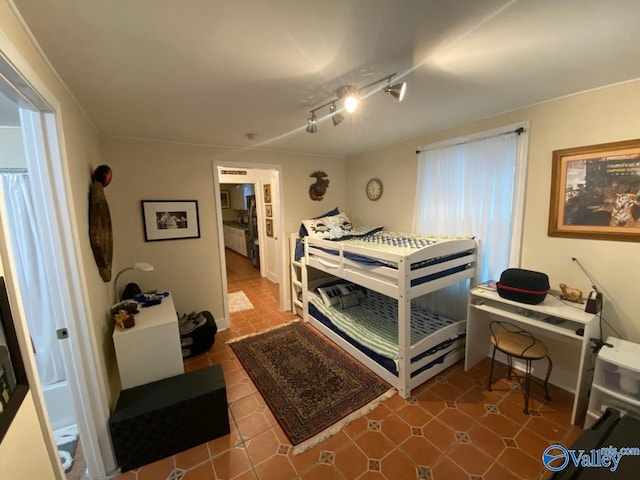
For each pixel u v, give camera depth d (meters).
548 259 2.23
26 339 0.91
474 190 2.59
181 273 3.27
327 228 3.57
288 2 1.00
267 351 2.96
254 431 1.95
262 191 5.50
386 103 2.09
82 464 1.77
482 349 2.68
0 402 0.74
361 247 2.48
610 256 1.95
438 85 1.79
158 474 1.66
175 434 1.77
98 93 1.73
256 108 2.09
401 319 2.16
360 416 2.04
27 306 2.01
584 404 1.99
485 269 2.57
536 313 2.14
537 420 1.97
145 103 1.95
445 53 1.41
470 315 2.47
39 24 1.06
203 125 2.51
